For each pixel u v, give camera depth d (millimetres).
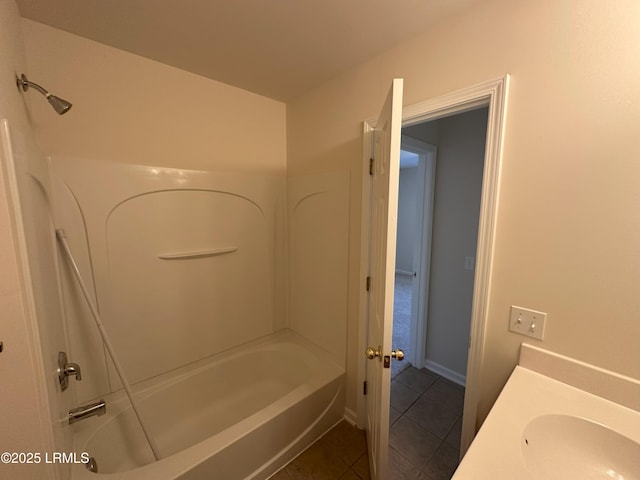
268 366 2117
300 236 2104
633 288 825
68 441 1069
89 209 1374
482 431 762
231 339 1997
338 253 1820
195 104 1717
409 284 5641
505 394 905
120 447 1438
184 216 1698
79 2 1081
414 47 1293
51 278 1104
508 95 1010
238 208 1935
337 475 1476
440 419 1908
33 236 818
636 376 833
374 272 1438
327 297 1932
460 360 2293
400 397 2125
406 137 2027
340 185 1747
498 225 1068
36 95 1237
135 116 1514
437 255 2371
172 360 1734
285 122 2166
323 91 1813
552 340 976
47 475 729
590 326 901
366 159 1534
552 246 956
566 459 782
